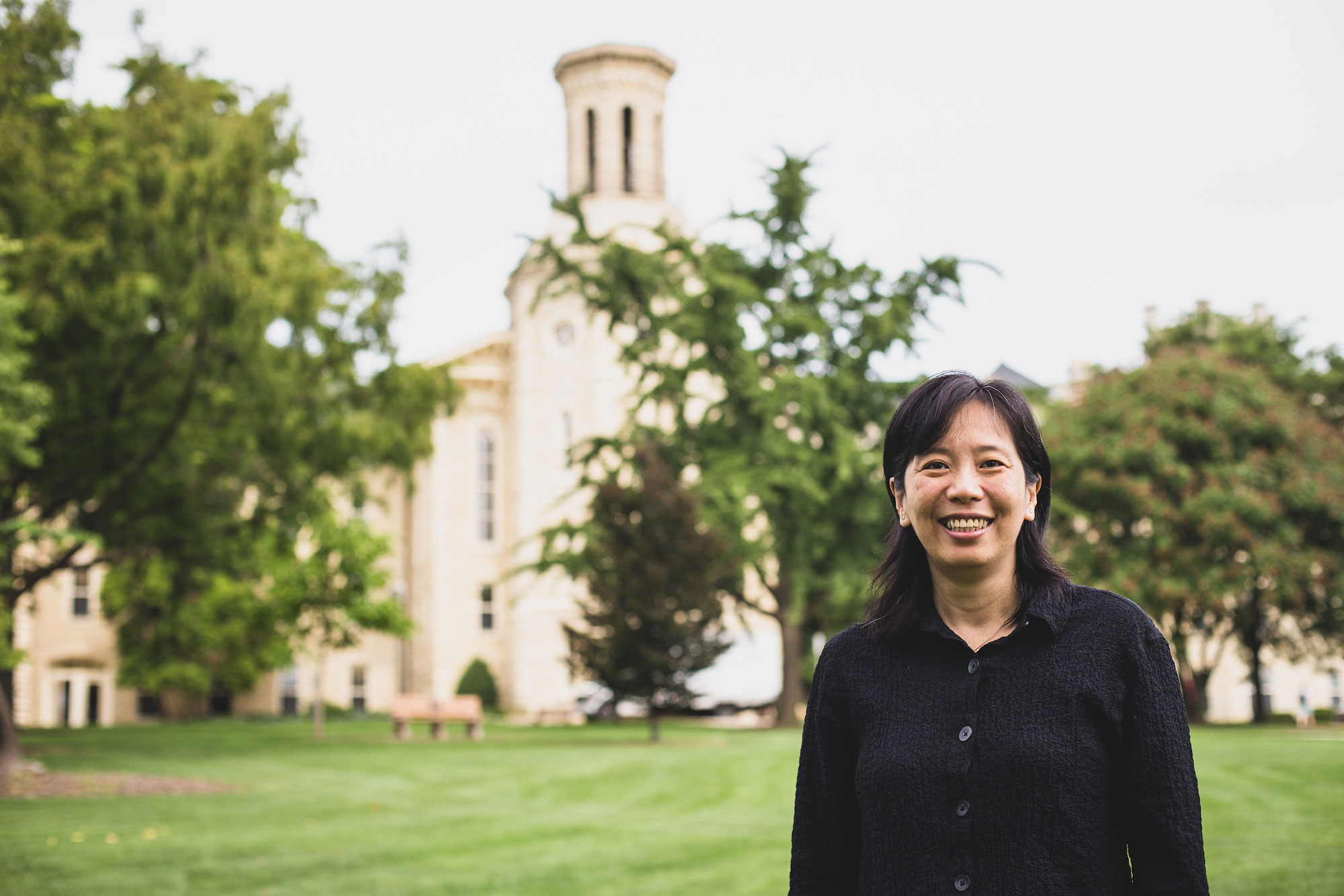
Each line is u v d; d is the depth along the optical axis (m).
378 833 11.12
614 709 35.38
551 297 30.36
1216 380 33.75
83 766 18.86
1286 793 12.18
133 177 20.52
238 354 23.05
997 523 2.38
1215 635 37.84
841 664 2.53
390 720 43.69
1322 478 32.41
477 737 28.75
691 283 38.47
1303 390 39.72
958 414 2.42
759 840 10.35
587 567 27.73
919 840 2.26
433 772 17.69
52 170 21.14
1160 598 31.22
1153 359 36.12
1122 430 32.84
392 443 25.95
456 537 50.62
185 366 23.92
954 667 2.38
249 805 13.52
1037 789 2.20
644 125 51.12
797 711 42.28
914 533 2.54
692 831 11.09
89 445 23.61
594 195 50.44
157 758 20.92
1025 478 2.47
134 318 21.11
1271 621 36.72
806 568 29.47
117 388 22.95
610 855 9.69
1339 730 28.19
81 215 20.73
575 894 8.03
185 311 21.30
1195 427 32.09
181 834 11.14
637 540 25.50
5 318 17.66
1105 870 2.18
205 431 25.69
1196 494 31.88
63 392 22.22
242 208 22.28
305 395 25.31
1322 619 34.09
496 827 11.46
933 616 2.46
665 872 8.82
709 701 43.56
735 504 27.31
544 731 32.41
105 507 24.69
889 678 2.44
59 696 46.25
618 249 29.66
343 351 25.27
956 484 2.36
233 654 44.56
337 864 9.35
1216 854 8.60
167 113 21.95
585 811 12.86
